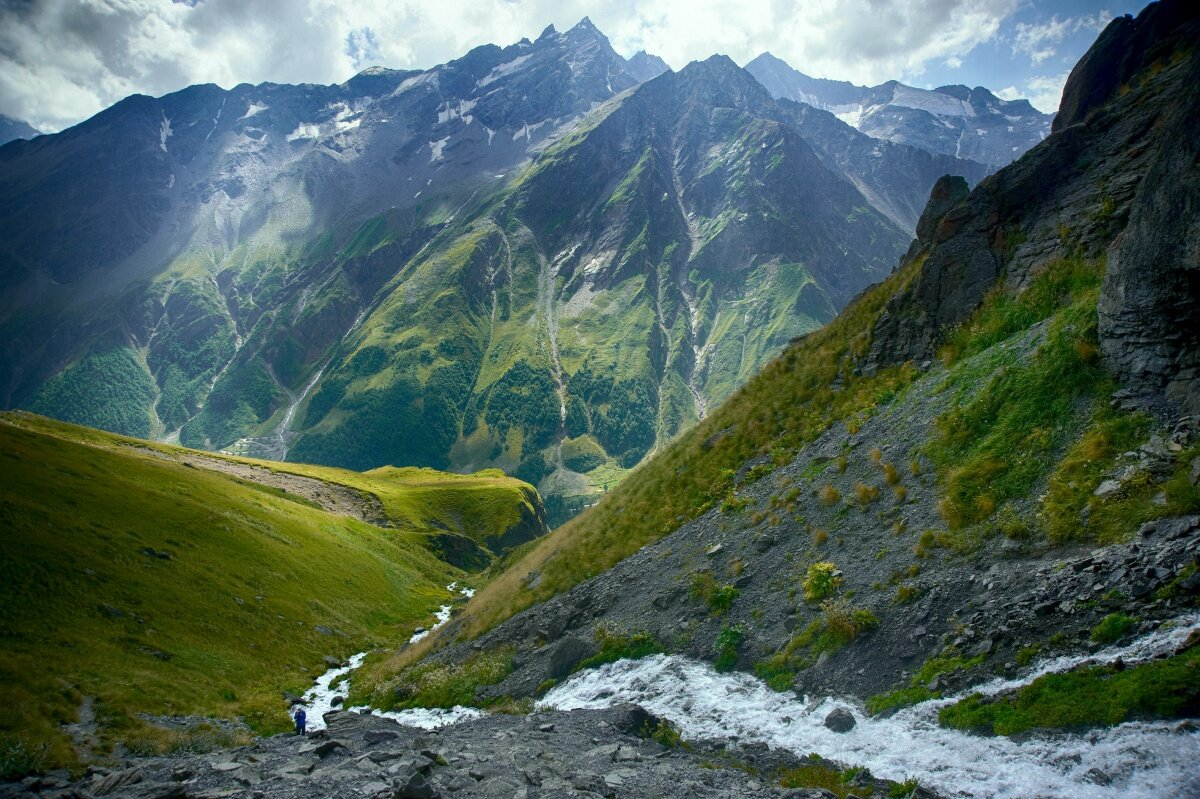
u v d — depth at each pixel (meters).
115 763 29.00
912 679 19.05
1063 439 22.44
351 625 71.62
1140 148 31.33
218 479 116.94
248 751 26.06
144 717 37.00
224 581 64.62
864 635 21.61
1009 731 15.30
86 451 89.31
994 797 13.70
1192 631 14.55
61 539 55.84
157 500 78.06
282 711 44.06
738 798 15.58
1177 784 12.02
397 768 19.30
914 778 15.24
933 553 22.72
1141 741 13.12
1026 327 29.89
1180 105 21.53
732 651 25.28
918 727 17.22
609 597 34.88
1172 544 16.88
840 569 25.23
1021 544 20.41
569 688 28.62
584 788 16.66
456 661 38.91
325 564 86.81
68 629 44.91
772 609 26.12
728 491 38.06
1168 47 36.53
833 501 29.48
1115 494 19.28
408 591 99.06
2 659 37.72
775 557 28.98
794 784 16.27
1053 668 16.20
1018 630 17.84
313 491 156.62
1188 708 13.27
